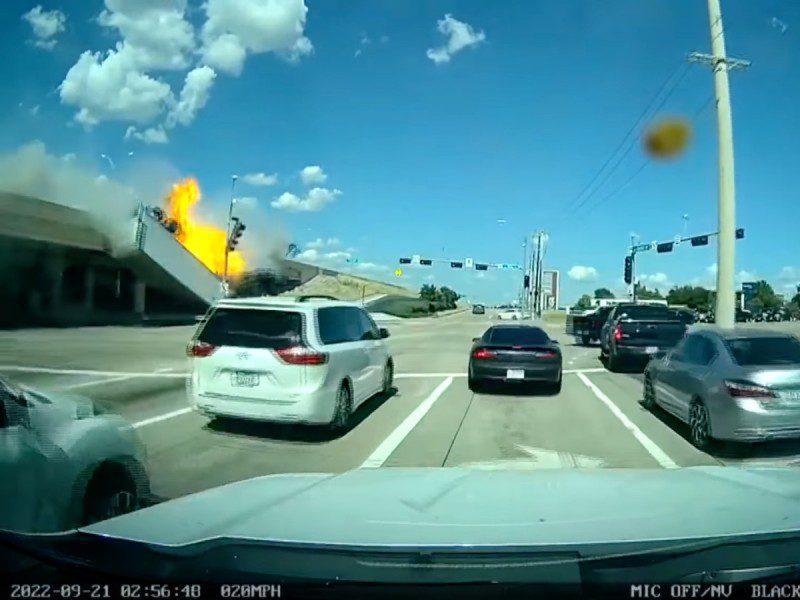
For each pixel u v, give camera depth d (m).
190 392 9.39
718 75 19.83
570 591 2.30
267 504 3.39
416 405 12.24
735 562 2.52
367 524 2.94
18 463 3.82
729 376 8.23
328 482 4.05
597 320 28.70
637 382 16.11
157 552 2.56
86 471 4.38
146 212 36.62
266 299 9.84
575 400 13.04
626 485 3.91
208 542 2.63
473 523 2.96
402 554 2.50
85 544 2.68
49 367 17.39
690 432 9.30
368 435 9.39
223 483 6.68
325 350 9.09
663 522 2.97
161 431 9.45
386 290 127.19
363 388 10.77
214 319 9.43
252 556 2.52
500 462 7.76
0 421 3.85
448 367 19.62
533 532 2.79
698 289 99.88
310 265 78.81
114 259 37.53
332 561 2.47
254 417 8.91
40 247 33.31
